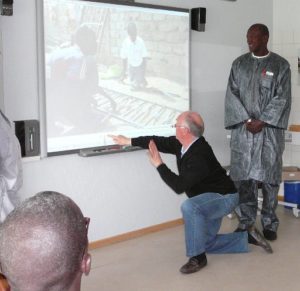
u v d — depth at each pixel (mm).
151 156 3297
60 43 3619
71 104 3738
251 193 4359
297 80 5531
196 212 3430
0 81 3273
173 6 4453
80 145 3834
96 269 3643
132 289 3289
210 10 4840
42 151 3604
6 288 1069
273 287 3301
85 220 972
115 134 4082
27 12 3408
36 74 3510
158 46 4352
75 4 3682
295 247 4094
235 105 4281
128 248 4105
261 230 4523
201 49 4797
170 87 4508
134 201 4344
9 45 3330
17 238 877
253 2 5332
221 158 5133
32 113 3520
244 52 5277
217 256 3889
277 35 5629
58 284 900
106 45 3934
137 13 4133
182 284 3365
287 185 5160
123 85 4098
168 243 4238
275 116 4109
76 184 3877
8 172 2566
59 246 884
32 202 924
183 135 3322
